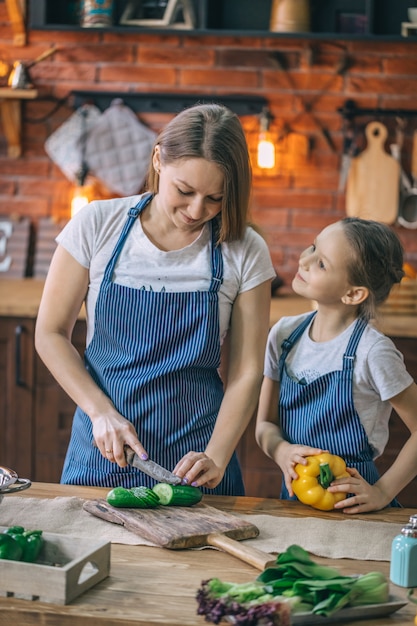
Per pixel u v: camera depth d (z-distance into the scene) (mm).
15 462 3479
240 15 3877
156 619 1309
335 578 1354
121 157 4012
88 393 1920
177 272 1990
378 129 3924
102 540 1494
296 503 1848
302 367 2014
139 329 1992
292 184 4000
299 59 3926
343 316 1996
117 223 2014
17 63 3877
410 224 3941
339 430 1961
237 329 2010
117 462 1833
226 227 1960
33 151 4062
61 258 2014
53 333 1992
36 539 1460
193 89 3969
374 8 3777
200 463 1785
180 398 1981
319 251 1951
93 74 3994
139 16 3887
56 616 1324
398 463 1894
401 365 1934
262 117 3881
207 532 1604
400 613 1362
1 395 3461
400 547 1449
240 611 1260
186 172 1818
